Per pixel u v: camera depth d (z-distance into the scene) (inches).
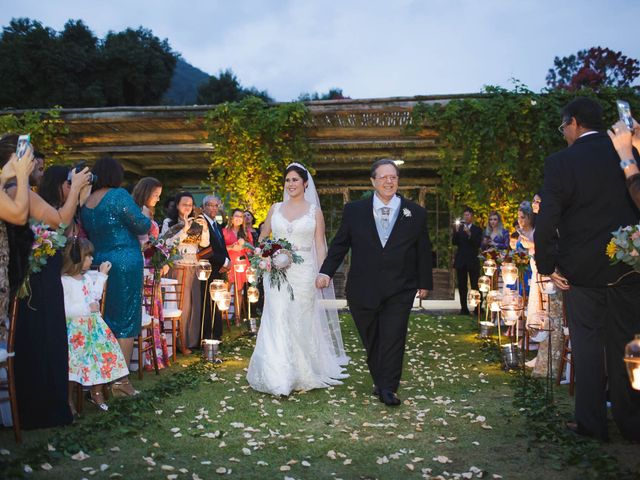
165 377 208.1
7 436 134.2
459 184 355.9
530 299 223.6
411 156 457.1
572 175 129.4
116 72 880.9
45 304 140.6
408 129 344.2
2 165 128.9
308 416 158.1
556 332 199.9
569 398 172.7
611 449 126.5
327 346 209.9
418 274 172.4
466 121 340.5
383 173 171.5
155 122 373.7
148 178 228.2
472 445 132.3
